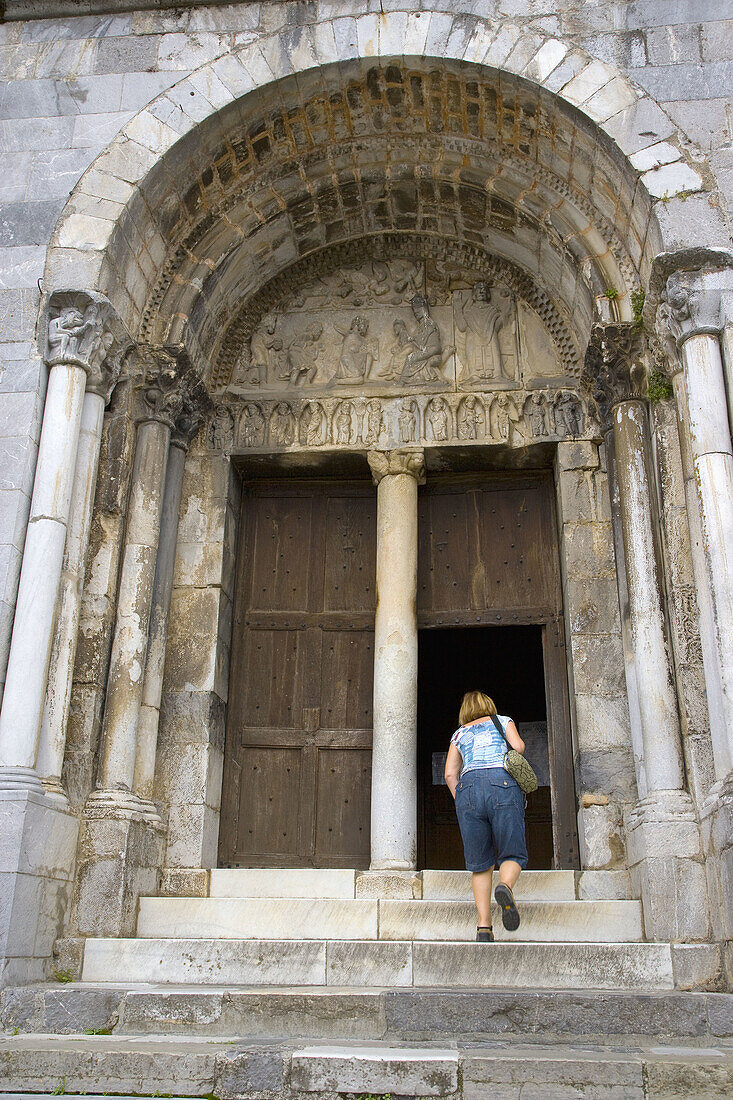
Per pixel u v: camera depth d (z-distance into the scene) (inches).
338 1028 187.2
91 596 290.8
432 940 246.8
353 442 352.8
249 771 337.7
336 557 365.1
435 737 564.1
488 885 231.0
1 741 245.8
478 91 318.7
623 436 305.9
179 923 264.7
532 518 358.0
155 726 304.0
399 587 331.0
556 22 315.6
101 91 324.8
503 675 565.3
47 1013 199.2
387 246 378.3
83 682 282.0
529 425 345.1
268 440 356.8
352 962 229.6
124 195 307.0
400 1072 154.1
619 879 273.7
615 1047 175.3
